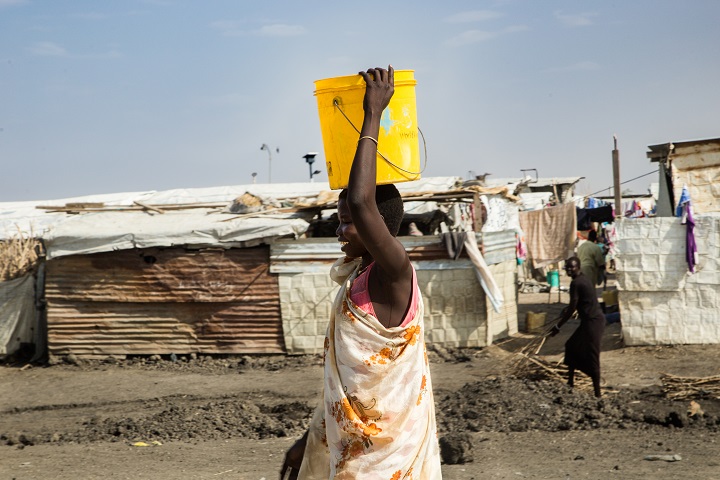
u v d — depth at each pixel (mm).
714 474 6430
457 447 7230
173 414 10102
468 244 14930
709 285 13719
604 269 20938
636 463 6973
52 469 7469
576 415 9102
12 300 16094
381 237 2512
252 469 7152
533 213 22000
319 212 17250
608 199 38812
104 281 15602
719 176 14727
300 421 9688
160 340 15578
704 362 12578
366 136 2596
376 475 2580
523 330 17578
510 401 9562
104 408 11648
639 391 10430
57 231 15578
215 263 15359
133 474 7105
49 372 15008
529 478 6566
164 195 23734
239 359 15234
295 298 15234
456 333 15156
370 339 2572
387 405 2572
